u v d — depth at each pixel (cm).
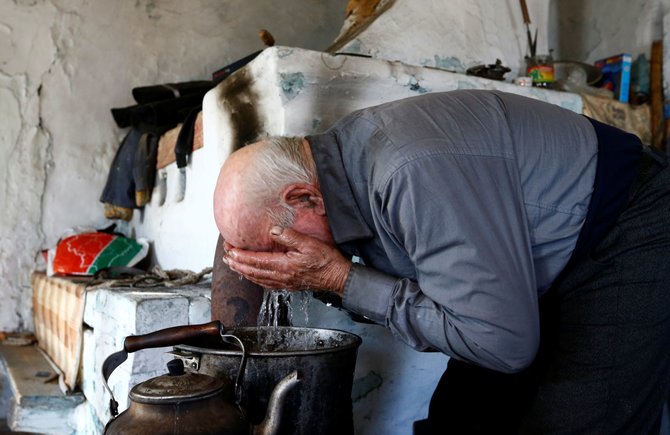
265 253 106
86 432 194
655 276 108
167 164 262
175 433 89
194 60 347
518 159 102
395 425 176
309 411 106
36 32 315
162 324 155
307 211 107
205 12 349
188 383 94
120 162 299
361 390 170
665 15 283
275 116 165
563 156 106
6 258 312
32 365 249
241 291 139
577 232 106
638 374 109
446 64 229
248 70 174
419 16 223
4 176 311
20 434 201
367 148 103
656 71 273
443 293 94
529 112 110
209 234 210
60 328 239
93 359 192
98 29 327
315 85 165
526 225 99
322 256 104
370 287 105
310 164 108
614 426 109
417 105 105
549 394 113
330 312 166
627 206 110
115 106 331
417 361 179
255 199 103
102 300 183
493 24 242
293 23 373
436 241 93
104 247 272
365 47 212
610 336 109
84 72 325
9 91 311
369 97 175
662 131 265
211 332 106
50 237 320
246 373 104
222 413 94
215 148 201
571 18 342
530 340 94
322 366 107
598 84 282
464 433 140
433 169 93
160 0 339
